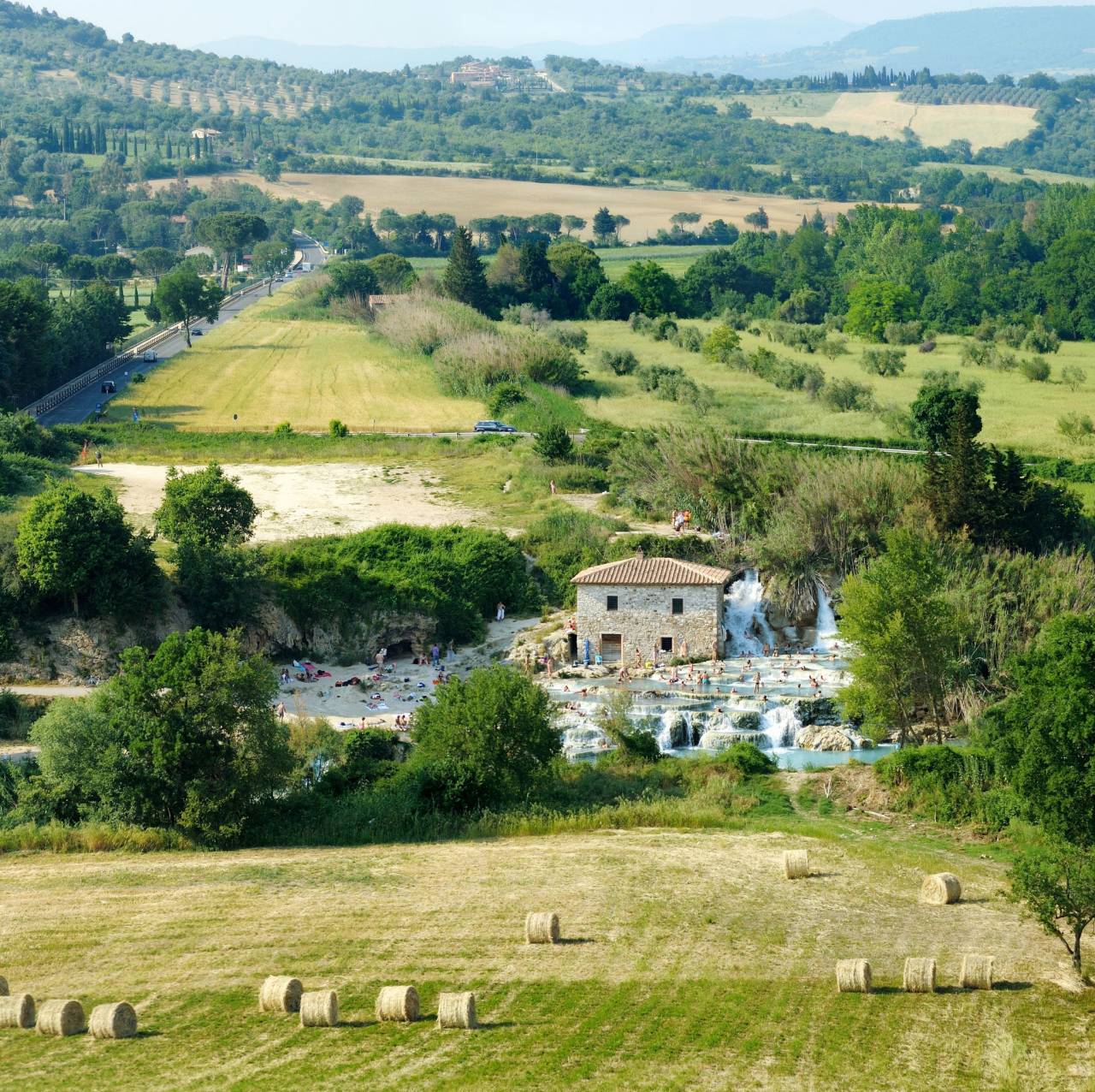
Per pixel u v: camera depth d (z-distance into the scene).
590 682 92.38
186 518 104.44
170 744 66.56
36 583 91.56
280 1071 41.09
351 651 98.50
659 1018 44.78
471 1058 41.97
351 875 59.25
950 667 84.00
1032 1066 41.31
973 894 56.84
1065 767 59.34
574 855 61.84
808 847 62.88
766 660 96.56
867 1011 45.47
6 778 75.81
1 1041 43.75
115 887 58.22
